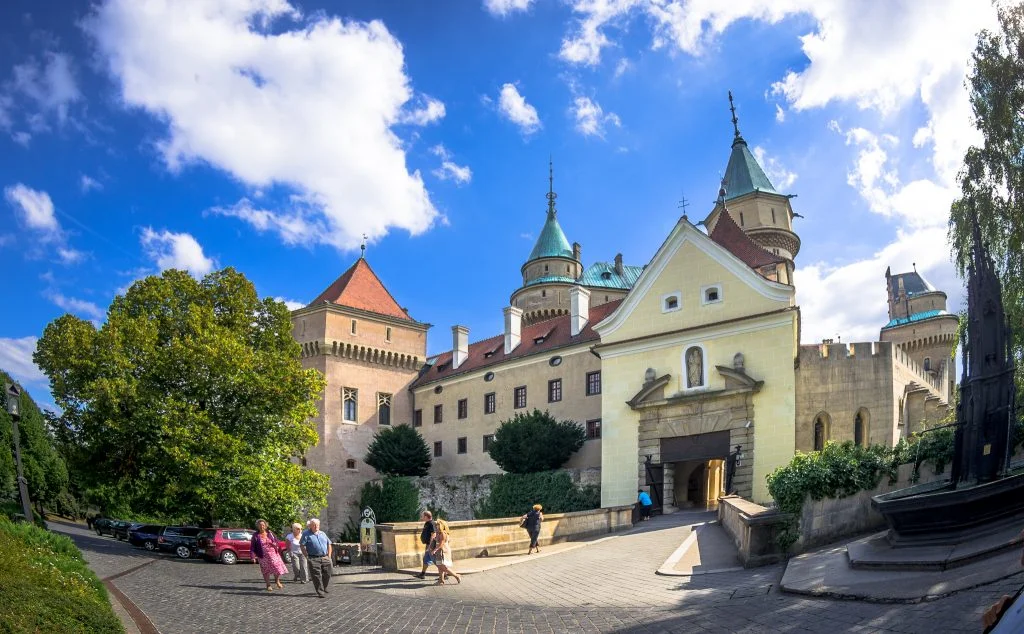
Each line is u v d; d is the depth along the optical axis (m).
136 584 18.23
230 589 17.42
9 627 8.28
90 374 30.23
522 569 19.16
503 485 45.19
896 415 35.09
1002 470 11.74
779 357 33.34
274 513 32.59
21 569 10.28
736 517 18.80
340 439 56.19
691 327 36.34
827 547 14.75
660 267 38.38
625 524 29.81
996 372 12.09
